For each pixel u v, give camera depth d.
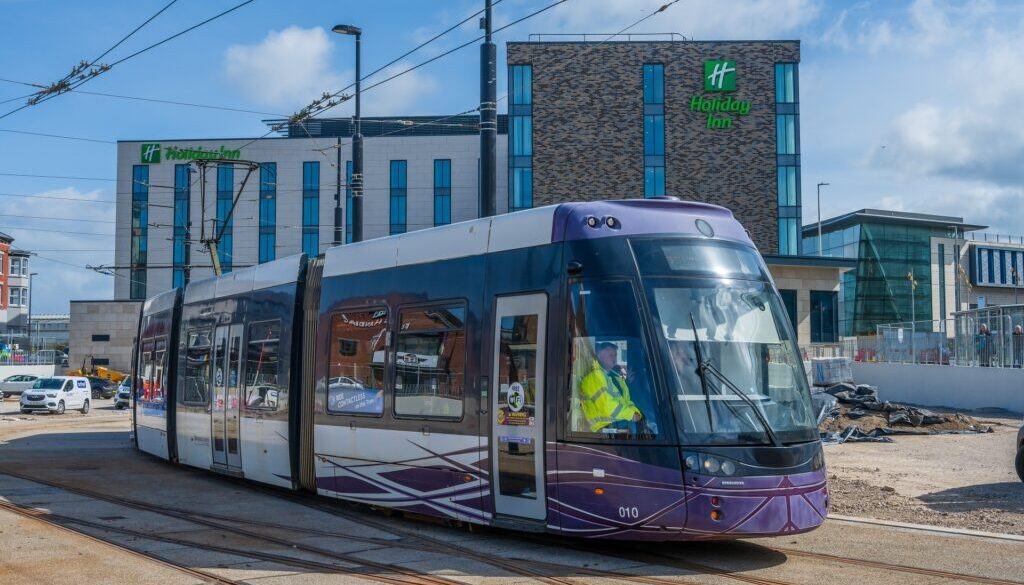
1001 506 13.20
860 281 86.75
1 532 11.15
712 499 8.95
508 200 61.94
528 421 10.02
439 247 11.65
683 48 62.62
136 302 77.56
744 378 9.52
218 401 16.83
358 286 12.91
